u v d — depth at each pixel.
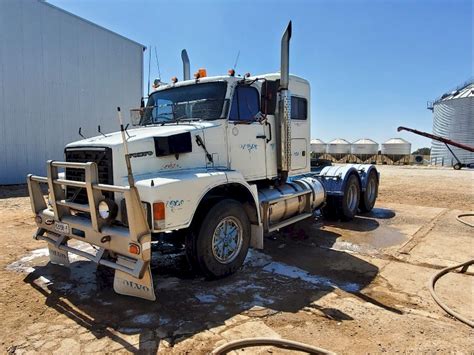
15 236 6.53
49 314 3.55
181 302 3.80
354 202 8.20
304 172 6.71
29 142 14.40
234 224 4.60
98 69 16.86
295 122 6.40
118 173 3.82
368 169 8.73
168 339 3.09
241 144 5.07
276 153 5.68
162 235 4.75
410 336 3.15
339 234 6.81
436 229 7.20
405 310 3.66
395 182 17.30
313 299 3.91
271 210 5.69
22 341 3.06
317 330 3.25
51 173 4.18
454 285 4.32
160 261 5.24
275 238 6.50
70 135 15.84
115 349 2.94
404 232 6.96
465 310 3.67
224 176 4.35
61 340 3.07
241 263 4.64
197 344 3.01
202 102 5.01
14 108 13.87
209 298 3.91
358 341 3.07
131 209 3.37
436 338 3.11
